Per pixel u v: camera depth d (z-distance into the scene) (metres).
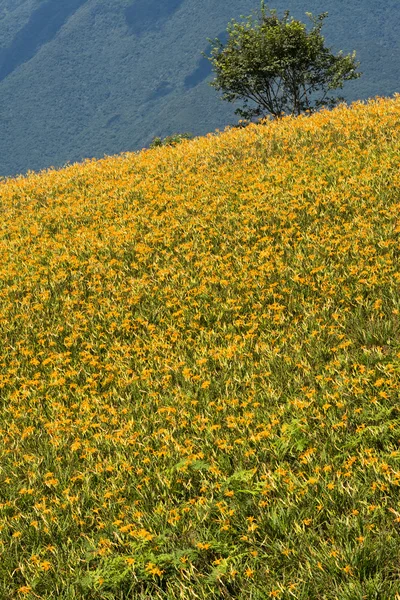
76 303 11.66
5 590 5.47
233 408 7.38
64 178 19.20
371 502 5.41
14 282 12.75
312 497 5.54
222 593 4.88
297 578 4.80
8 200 18.30
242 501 5.83
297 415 6.83
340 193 12.88
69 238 14.50
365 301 9.09
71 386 9.11
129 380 8.73
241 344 8.88
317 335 8.71
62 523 6.10
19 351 10.50
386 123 16.34
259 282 10.59
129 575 5.27
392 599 4.45
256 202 13.71
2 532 6.08
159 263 12.48
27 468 7.16
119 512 6.08
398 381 6.83
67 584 5.30
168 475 6.39
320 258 10.73
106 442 7.28
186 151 18.78
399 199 11.99
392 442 6.04
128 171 18.64
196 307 10.56
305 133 17.19
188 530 5.65
